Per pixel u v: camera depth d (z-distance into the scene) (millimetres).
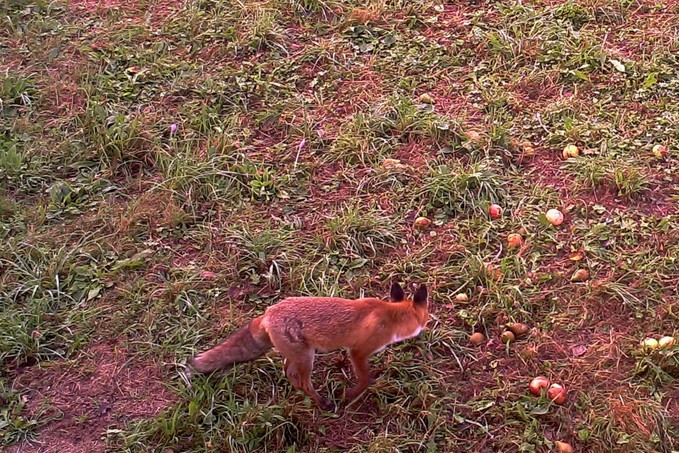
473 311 6047
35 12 8148
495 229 6441
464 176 6605
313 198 6707
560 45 7621
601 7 7926
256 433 5598
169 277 6285
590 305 6055
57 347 6000
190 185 6711
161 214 6574
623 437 5523
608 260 6254
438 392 5738
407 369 5816
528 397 5699
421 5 8062
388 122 7051
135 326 6055
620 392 5688
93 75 7516
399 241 6418
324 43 7707
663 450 5500
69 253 6355
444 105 7273
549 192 6633
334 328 5543
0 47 7809
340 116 7238
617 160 6758
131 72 7559
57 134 7078
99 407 5766
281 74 7543
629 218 6465
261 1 8156
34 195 6750
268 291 6211
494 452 5543
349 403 5723
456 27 7895
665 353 5773
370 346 5586
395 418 5656
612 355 5836
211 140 7000
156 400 5781
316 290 6164
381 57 7676
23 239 6434
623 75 7391
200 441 5602
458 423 5633
